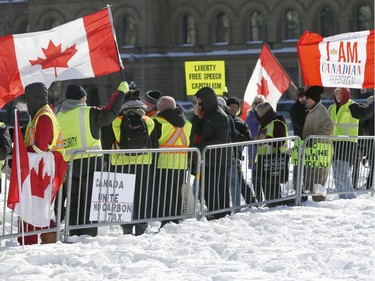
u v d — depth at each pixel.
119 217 16.48
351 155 21.83
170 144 18.02
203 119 18.81
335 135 22.56
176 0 105.00
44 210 15.02
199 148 18.77
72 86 16.25
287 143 20.08
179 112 18.14
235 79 102.75
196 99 18.78
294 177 20.48
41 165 14.91
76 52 16.41
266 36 101.38
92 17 16.48
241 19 102.19
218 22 104.25
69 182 15.78
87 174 16.06
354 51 21.62
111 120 16.14
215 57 103.12
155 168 17.02
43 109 15.13
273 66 26.91
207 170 18.39
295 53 99.44
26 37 15.97
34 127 15.10
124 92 16.14
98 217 16.23
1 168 15.95
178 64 104.81
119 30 106.50
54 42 16.20
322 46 21.34
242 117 27.19
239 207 18.98
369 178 22.36
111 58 16.69
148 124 17.53
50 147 15.14
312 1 98.88
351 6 97.44
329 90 84.69
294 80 99.94
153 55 104.25
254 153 19.64
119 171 16.67
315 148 20.69
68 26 16.34
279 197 20.08
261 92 26.92
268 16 100.94
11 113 79.94
